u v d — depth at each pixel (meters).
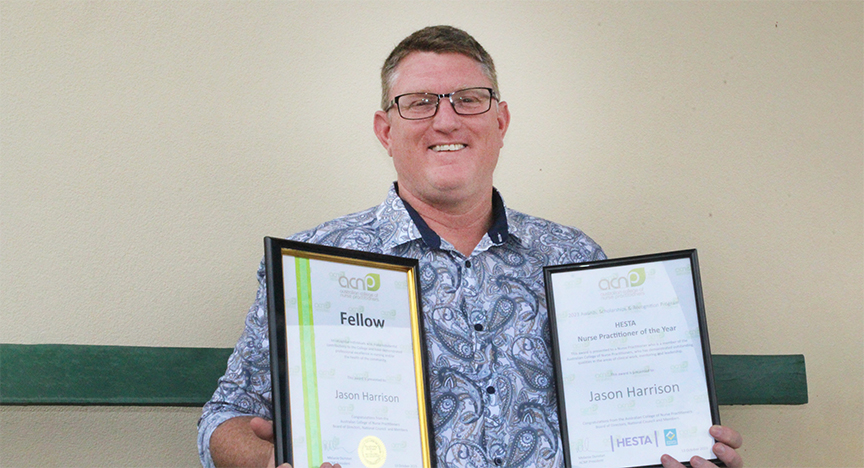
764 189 2.45
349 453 1.34
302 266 1.40
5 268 1.97
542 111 2.38
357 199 2.25
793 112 2.50
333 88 2.27
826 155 2.50
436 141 1.63
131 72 2.12
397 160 1.69
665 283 1.59
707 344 1.56
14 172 2.01
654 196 2.39
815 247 2.45
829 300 2.43
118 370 1.91
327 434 1.34
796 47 2.52
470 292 1.61
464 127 1.63
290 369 1.34
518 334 1.61
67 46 2.08
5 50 2.04
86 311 2.01
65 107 2.06
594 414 1.54
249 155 2.18
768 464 2.34
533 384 1.58
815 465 2.36
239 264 2.14
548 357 1.61
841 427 2.39
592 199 2.36
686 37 2.48
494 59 2.37
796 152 2.48
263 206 2.18
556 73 2.40
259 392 1.58
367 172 2.27
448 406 1.51
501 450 1.51
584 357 1.56
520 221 1.79
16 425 1.95
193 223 2.12
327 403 1.35
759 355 2.27
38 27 2.07
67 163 2.05
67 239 2.03
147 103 2.12
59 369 1.86
